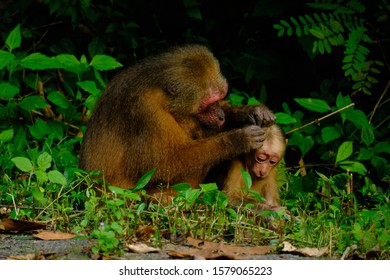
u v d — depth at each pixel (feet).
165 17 54.13
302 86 51.47
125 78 34.71
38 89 48.88
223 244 26.14
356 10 45.85
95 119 34.99
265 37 52.65
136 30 53.11
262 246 26.68
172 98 33.60
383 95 47.09
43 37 54.39
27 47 53.72
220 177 35.65
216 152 33.14
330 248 26.55
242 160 34.68
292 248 26.63
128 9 53.78
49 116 46.55
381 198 35.37
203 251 24.40
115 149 33.86
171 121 33.53
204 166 33.53
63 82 49.57
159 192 33.60
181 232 27.86
